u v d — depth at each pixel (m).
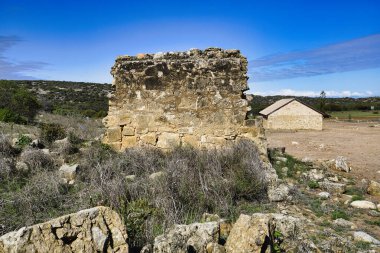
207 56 10.98
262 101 85.25
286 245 4.96
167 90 10.96
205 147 10.77
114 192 6.29
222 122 10.82
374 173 12.44
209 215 5.87
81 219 3.96
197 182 7.24
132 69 11.05
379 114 72.50
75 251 3.73
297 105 41.31
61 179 7.63
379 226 6.54
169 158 9.49
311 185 9.23
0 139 10.17
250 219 4.62
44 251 3.58
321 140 27.42
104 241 3.84
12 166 8.24
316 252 4.96
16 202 6.17
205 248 4.45
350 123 52.12
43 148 11.16
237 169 8.12
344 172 12.42
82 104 50.09
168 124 10.98
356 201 7.87
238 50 10.99
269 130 40.53
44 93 59.88
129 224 4.97
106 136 11.23
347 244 5.37
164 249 4.36
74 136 12.23
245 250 4.23
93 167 8.52
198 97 10.87
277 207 7.04
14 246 3.53
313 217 6.73
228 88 10.82
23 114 25.50
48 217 5.84
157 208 5.79
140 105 11.08
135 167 8.73
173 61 10.93
